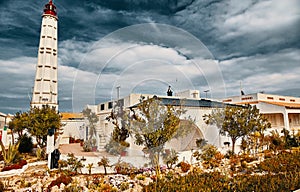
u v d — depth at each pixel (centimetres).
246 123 987
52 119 1270
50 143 944
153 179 552
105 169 655
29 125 1273
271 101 2000
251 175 647
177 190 464
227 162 837
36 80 2292
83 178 672
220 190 461
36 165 1013
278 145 1247
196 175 593
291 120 1897
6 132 1631
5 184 686
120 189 548
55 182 651
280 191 428
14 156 991
